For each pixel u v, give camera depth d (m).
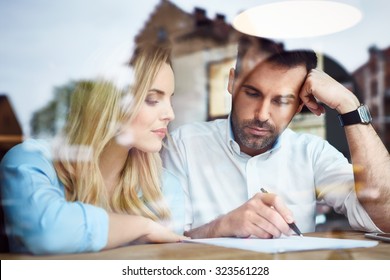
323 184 1.10
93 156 0.92
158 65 1.03
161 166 1.00
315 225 1.09
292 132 1.12
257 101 1.09
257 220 0.90
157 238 0.78
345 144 1.10
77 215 0.72
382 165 1.08
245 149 1.07
